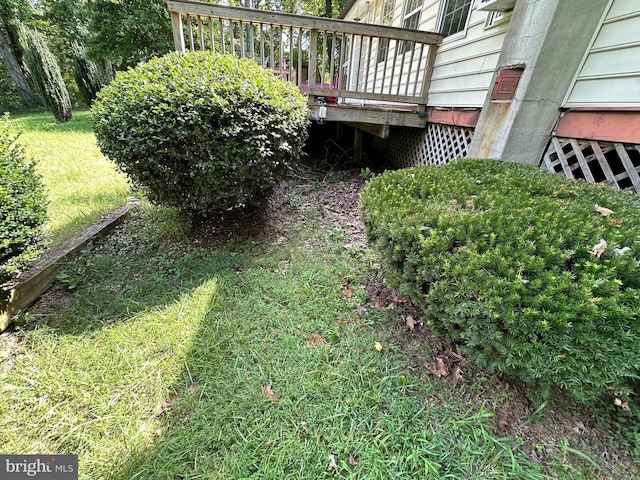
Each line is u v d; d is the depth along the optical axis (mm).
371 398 1423
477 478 1150
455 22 3875
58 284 2162
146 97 2131
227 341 1719
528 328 1054
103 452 1213
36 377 1480
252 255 2596
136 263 2439
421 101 4512
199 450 1225
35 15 14180
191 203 2686
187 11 3447
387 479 1142
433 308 1400
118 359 1592
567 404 1403
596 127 2324
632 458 1214
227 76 2385
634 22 2027
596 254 1153
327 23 3783
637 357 962
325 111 4234
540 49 2361
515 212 1418
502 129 2764
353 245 2703
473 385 1494
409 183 1966
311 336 1771
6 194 1734
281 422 1326
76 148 5656
